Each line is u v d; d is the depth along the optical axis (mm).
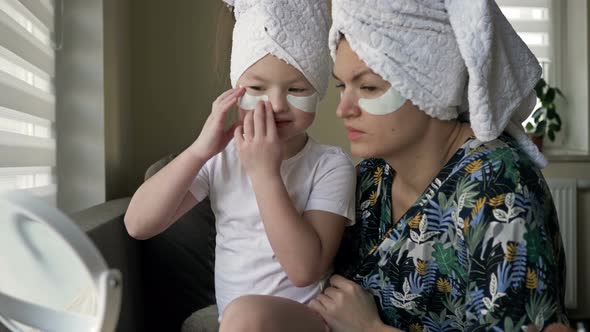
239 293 1125
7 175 1585
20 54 1547
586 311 3176
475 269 881
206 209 1882
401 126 969
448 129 1007
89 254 538
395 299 1016
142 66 2771
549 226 939
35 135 1850
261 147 1028
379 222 1121
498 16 947
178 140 2789
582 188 3154
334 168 1143
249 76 1095
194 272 1834
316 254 1021
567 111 3410
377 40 934
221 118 1082
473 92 903
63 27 1926
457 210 937
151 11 2766
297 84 1093
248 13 1114
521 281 842
